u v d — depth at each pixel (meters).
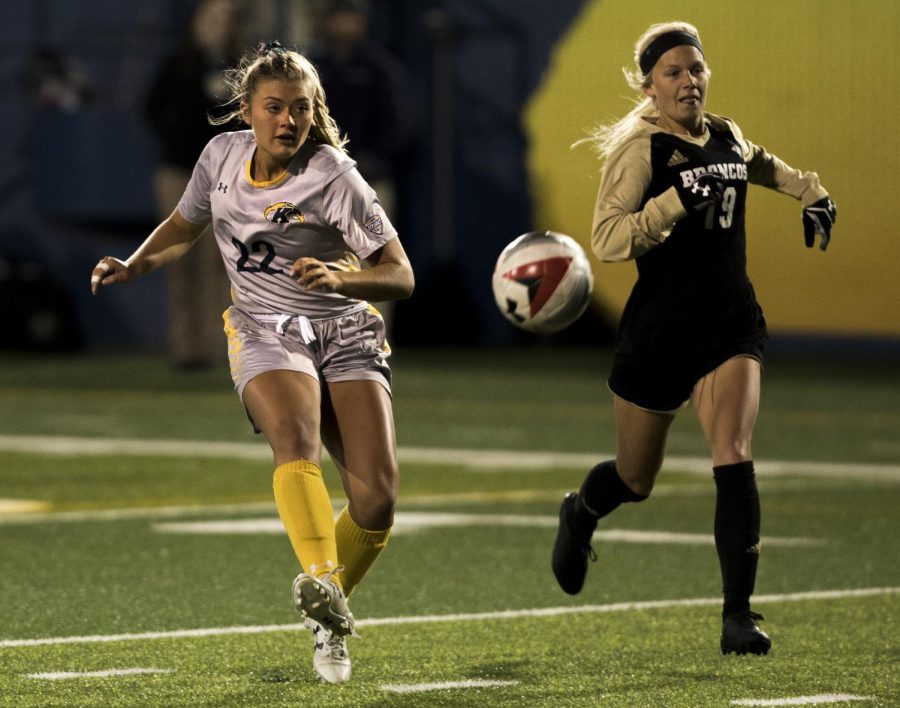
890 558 32.19
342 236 22.11
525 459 48.06
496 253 98.12
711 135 24.02
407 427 56.34
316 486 20.84
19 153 98.44
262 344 21.81
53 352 94.81
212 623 25.48
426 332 98.69
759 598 27.67
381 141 66.19
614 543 34.00
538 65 96.69
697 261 23.52
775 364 87.00
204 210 22.73
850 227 91.06
